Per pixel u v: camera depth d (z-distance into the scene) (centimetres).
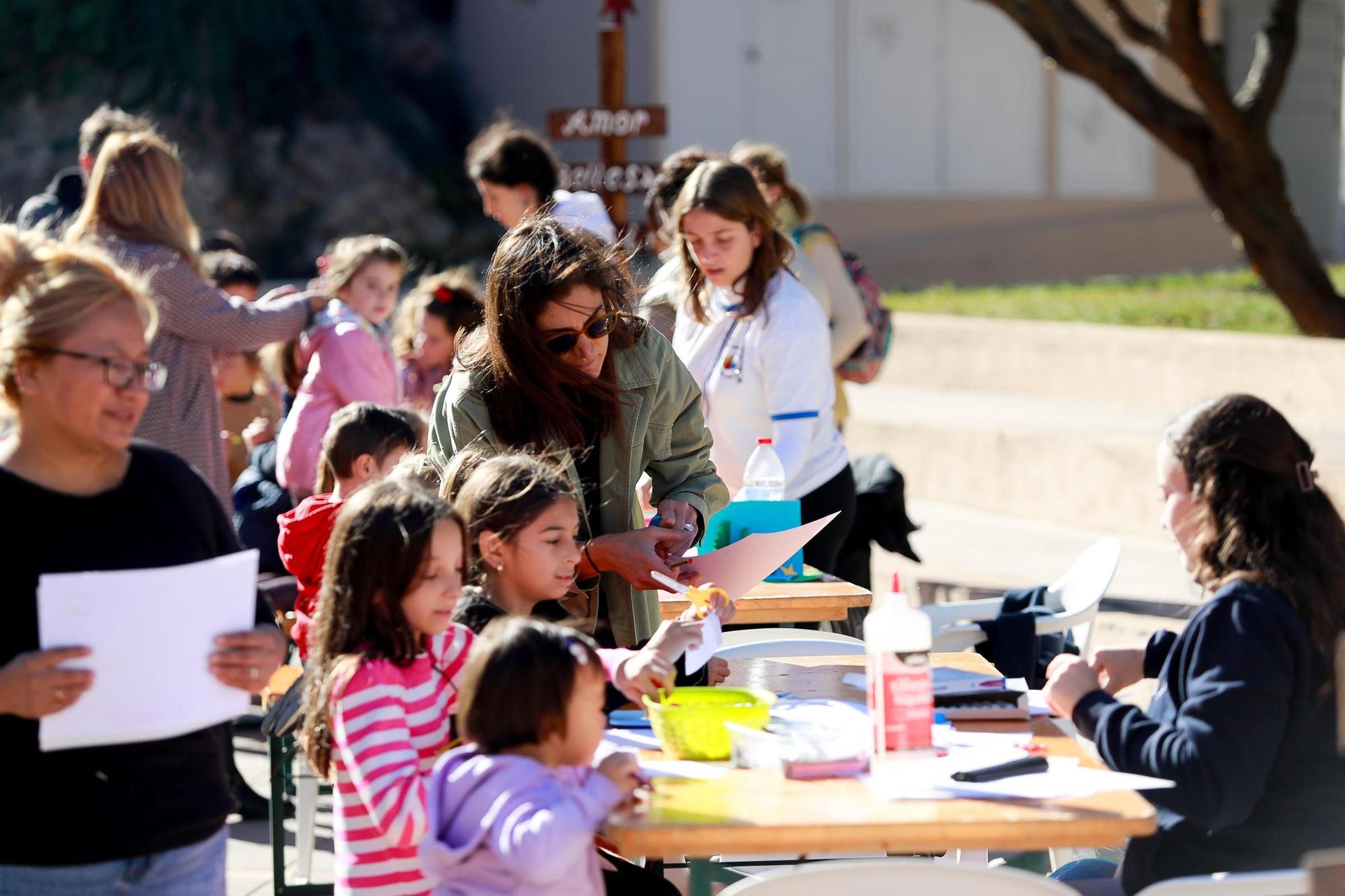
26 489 330
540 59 3403
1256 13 3484
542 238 465
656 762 385
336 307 779
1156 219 3466
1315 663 371
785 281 673
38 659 312
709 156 794
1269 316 1925
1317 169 3659
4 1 3303
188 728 329
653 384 489
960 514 1423
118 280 334
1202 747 360
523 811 327
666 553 474
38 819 323
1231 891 351
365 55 3544
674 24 3012
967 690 430
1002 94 3334
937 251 3294
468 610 416
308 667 395
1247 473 381
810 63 3155
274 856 577
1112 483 1301
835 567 749
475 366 479
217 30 3394
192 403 699
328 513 573
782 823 331
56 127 3269
